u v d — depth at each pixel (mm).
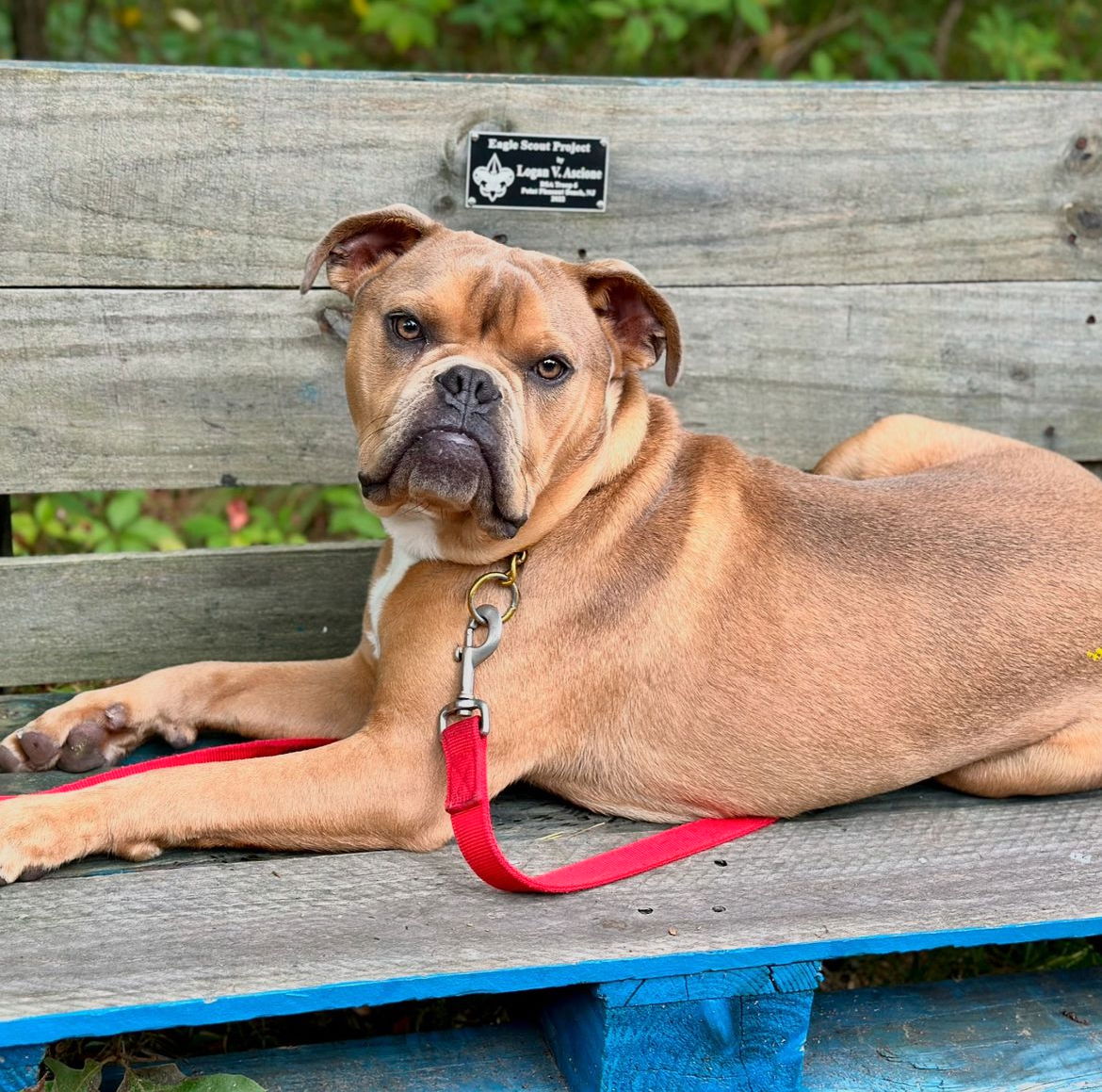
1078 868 3006
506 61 7574
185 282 3545
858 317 3996
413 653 2947
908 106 3867
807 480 3354
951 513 3322
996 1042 2994
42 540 4828
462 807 2697
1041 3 7758
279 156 3520
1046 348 4160
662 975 2555
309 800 2787
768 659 3072
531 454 2857
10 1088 2303
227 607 3828
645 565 3049
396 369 2889
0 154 3334
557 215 3734
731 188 3814
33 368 3490
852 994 3119
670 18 6344
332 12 7773
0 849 2566
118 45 7051
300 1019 3223
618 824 3123
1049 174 4016
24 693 4012
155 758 3109
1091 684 3271
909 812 3225
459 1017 3287
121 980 2357
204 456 3676
